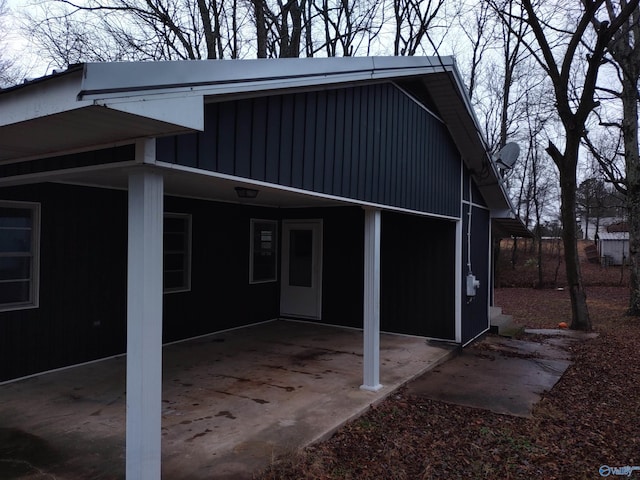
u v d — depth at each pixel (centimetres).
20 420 422
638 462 401
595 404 555
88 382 527
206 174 314
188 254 747
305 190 425
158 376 291
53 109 220
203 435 396
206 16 1265
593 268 2794
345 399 496
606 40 936
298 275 935
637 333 1054
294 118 410
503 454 405
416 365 657
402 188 616
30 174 344
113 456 355
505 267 2788
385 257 869
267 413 451
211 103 318
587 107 1014
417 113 664
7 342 520
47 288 555
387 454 388
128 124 242
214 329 802
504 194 923
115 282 633
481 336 927
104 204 616
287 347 723
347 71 455
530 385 604
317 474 341
